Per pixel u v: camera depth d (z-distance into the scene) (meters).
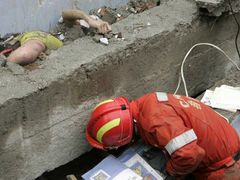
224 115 3.25
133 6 3.63
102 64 2.78
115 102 2.67
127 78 3.02
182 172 2.62
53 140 2.74
